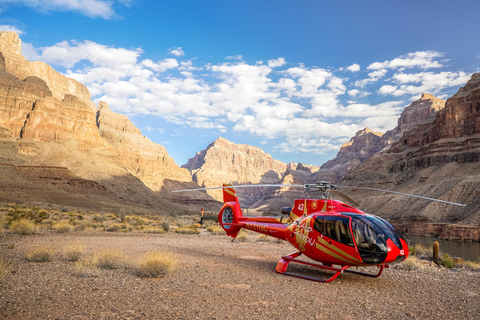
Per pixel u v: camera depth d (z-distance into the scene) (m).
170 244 15.41
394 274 9.93
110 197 139.75
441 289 7.89
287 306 5.88
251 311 5.49
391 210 120.75
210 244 16.42
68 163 149.50
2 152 126.62
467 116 165.88
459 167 135.38
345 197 9.32
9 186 89.19
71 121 173.25
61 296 5.80
